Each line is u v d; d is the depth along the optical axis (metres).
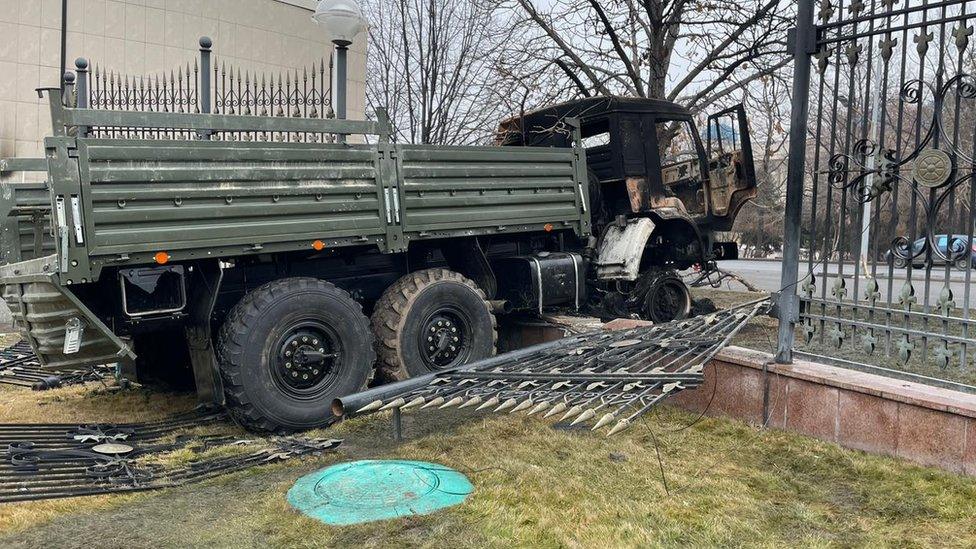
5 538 3.14
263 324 4.78
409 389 4.50
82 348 4.40
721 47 9.03
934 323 7.40
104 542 3.10
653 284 7.66
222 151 4.54
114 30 10.46
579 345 5.36
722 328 5.27
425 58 10.55
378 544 3.04
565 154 6.69
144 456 4.29
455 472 3.89
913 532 3.14
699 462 4.03
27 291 4.36
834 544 3.04
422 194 5.56
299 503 3.49
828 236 4.59
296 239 4.86
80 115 4.13
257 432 4.84
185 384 6.12
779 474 3.85
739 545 3.03
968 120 9.20
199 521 3.31
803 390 4.35
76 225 4.01
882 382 4.11
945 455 3.69
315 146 4.96
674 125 8.38
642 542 3.04
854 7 4.30
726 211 8.28
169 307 4.74
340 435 4.73
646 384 4.10
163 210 4.32
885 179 4.17
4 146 9.70
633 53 9.52
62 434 4.67
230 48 11.52
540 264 6.70
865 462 3.88
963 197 6.58
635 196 7.49
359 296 5.89
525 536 3.07
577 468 3.91
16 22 9.76
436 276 5.83
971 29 3.70
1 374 6.49
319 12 5.48
